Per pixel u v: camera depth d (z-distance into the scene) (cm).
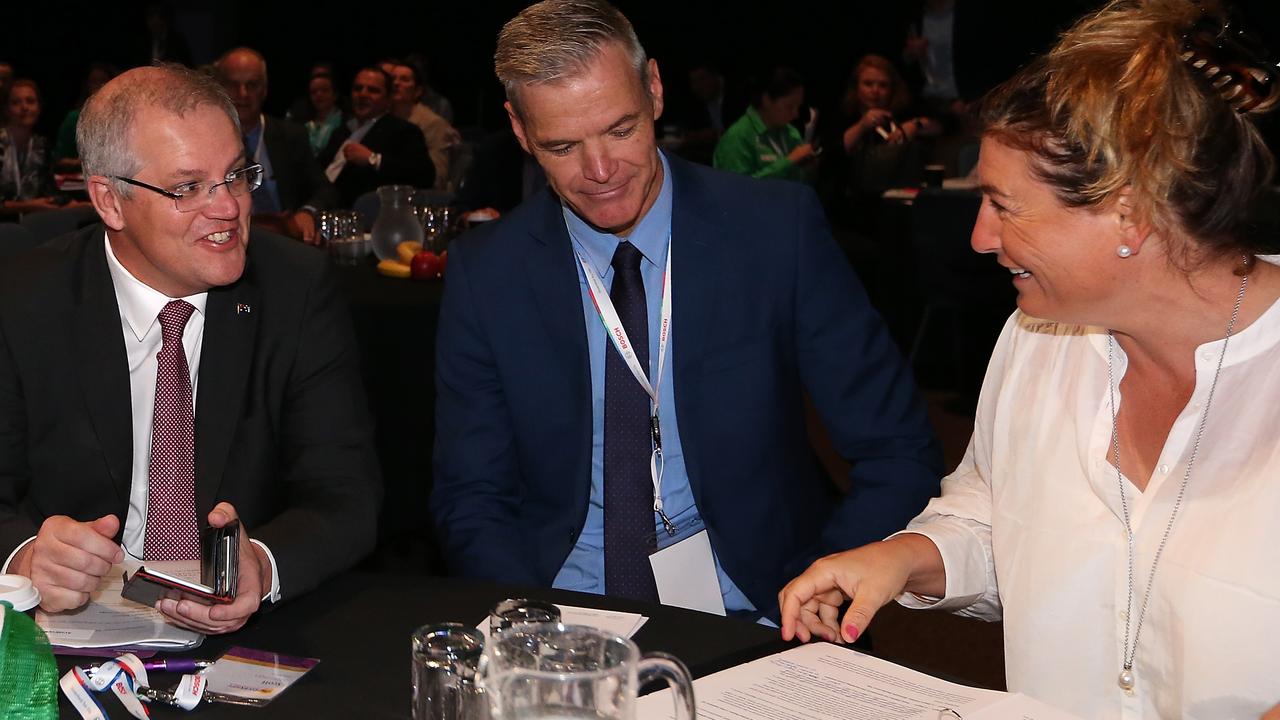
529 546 187
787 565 188
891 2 1124
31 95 662
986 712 113
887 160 611
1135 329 125
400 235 390
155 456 171
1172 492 128
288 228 418
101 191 166
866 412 189
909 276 485
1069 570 135
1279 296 122
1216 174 111
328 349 184
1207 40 113
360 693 118
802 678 120
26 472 174
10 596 110
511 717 85
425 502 334
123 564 153
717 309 185
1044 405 142
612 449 183
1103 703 134
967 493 156
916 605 149
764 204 190
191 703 114
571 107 165
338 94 901
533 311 186
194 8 1171
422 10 1234
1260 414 123
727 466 183
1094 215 115
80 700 110
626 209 174
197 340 178
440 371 194
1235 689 121
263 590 141
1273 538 120
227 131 167
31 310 172
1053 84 114
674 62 1185
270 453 179
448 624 113
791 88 664
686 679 91
